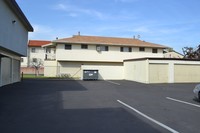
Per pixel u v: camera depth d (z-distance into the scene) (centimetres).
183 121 793
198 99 1280
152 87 2142
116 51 3706
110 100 1279
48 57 4322
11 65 2258
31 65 5562
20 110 966
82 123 753
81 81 2898
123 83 2609
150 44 3894
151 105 1125
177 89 1970
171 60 2767
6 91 1658
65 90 1773
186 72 2841
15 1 1500
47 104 1120
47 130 668
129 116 866
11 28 1652
